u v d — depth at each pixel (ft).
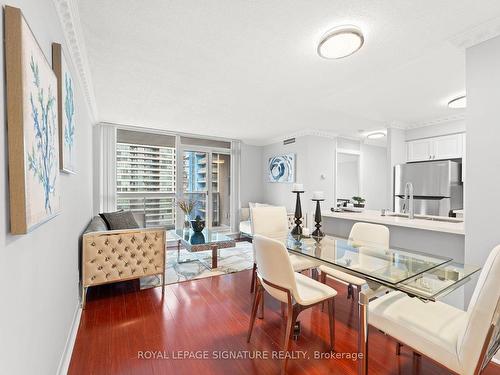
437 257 6.49
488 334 3.50
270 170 20.71
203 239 12.42
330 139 18.26
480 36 6.18
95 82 9.25
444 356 3.92
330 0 5.21
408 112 12.97
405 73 8.53
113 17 5.76
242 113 13.29
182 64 7.94
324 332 6.97
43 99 3.68
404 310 4.92
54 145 4.32
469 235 6.49
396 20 5.80
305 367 5.63
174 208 18.08
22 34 2.88
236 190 20.49
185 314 7.91
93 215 14.38
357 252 6.89
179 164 18.19
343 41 6.29
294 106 12.14
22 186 2.85
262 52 7.23
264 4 5.34
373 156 21.26
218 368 5.58
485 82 6.19
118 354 6.00
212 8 5.48
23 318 3.20
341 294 9.34
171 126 16.21
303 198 17.38
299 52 7.23
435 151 14.26
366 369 4.86
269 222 9.76
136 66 8.07
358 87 9.76
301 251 7.05
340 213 11.09
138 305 8.50
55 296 4.87
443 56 7.39
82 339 6.57
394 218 9.45
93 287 10.00
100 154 14.98
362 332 4.87
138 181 16.92
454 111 12.72
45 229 4.19
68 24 5.78
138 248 9.00
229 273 11.69
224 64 7.95
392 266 5.77
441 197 12.46
